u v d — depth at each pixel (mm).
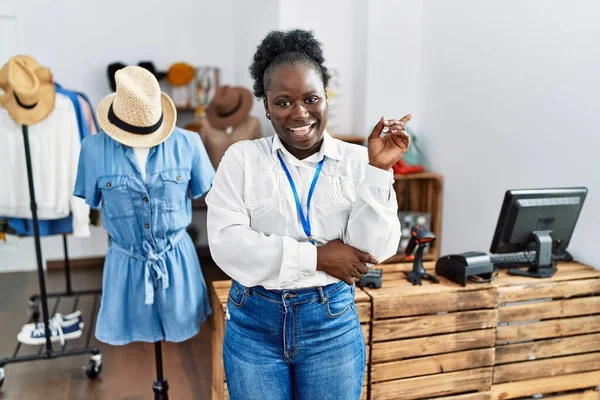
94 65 4840
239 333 1337
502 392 2475
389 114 4137
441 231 3910
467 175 3561
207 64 5125
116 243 2109
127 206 2027
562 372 2549
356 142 4117
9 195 2926
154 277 2094
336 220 1300
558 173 2799
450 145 3744
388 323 2256
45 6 4641
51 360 3152
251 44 4555
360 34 4121
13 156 2895
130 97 1936
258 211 1289
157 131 2053
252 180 1292
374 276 2328
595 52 2531
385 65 4059
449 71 3715
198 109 4809
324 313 1293
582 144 2629
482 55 3354
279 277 1227
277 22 4000
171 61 5023
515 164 3098
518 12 3027
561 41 2734
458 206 3676
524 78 3004
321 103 1235
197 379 2971
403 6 4004
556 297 2471
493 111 3279
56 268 4949
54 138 2916
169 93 4973
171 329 2156
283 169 1299
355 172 1316
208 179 2191
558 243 2582
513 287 2400
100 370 3043
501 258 2627
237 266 1266
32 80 2705
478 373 2404
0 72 2650
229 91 4105
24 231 3074
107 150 2033
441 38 3793
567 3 2684
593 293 2518
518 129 3066
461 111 3600
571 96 2688
